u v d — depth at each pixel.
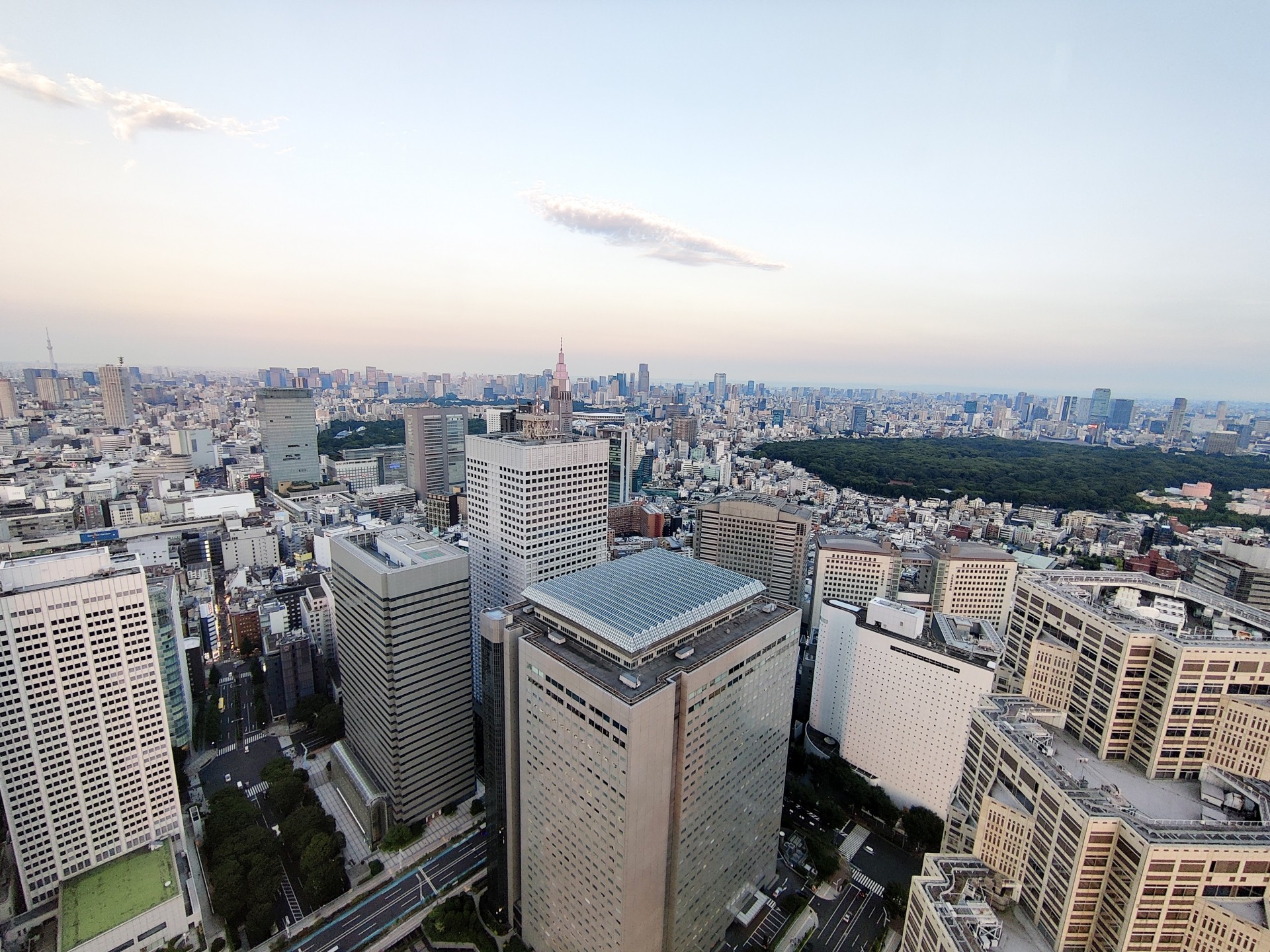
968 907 105.00
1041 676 128.62
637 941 129.50
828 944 168.38
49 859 163.25
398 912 174.62
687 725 129.75
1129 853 92.44
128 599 169.12
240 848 181.88
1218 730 104.31
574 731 130.38
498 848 166.12
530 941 161.62
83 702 164.38
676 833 134.38
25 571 159.75
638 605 144.88
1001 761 118.25
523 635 145.38
